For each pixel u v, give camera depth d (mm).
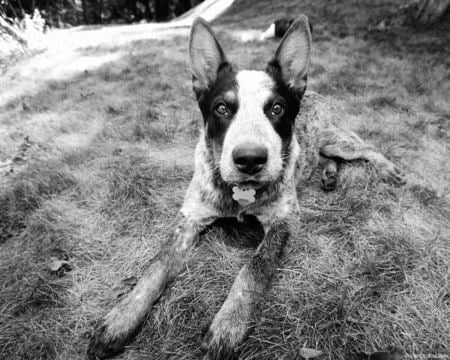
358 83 1111
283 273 457
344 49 1534
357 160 677
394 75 1213
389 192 603
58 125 901
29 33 2061
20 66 1577
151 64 1382
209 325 397
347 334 369
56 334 393
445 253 486
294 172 583
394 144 754
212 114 476
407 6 1987
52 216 566
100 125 891
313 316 396
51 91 1174
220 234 528
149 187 627
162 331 397
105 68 1379
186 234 490
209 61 528
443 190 625
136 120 886
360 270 453
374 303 409
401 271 445
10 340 386
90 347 374
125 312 393
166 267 445
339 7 2295
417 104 986
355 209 557
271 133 422
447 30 1742
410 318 394
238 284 421
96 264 489
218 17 3160
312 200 604
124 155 732
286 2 2768
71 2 6527
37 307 429
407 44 1616
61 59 1620
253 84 466
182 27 2469
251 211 510
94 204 598
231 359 365
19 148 799
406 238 501
